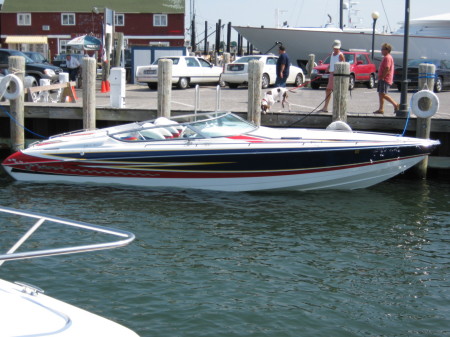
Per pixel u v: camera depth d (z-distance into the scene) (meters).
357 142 12.31
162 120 13.02
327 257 8.81
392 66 14.88
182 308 7.03
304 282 7.89
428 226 10.43
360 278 8.08
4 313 4.20
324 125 14.48
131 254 8.71
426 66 13.61
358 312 7.09
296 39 34.50
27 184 12.97
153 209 11.17
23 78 15.45
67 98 18.73
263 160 12.32
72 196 12.02
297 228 10.16
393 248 9.27
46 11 58.34
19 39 57.09
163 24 57.59
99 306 7.04
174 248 9.03
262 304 7.20
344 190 12.84
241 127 12.89
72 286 7.57
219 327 6.62
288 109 17.27
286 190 12.66
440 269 8.46
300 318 6.89
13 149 15.41
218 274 8.07
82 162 12.84
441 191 12.98
